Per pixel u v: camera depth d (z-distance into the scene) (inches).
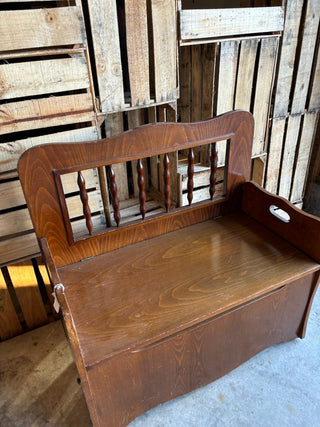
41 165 45.6
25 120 48.1
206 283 49.1
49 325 69.4
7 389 57.1
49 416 53.0
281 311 55.4
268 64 66.5
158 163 72.2
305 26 67.3
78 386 57.2
